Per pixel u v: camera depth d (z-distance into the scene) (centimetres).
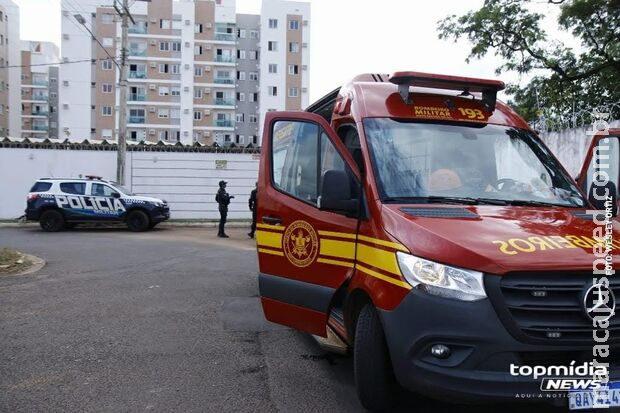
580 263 304
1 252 1095
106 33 6812
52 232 1853
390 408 371
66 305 720
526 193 425
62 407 393
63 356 509
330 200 385
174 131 7112
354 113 454
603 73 1917
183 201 2362
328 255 421
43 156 2292
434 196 398
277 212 482
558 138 1164
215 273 995
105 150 2338
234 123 7312
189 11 7094
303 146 481
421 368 313
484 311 300
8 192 2270
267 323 637
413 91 475
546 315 302
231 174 2383
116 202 1897
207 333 593
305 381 451
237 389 432
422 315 313
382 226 360
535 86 2017
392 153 416
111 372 468
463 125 458
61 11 6650
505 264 301
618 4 1714
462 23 1973
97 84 6800
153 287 852
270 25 7231
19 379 448
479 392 300
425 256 321
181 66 7088
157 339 568
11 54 7156
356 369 367
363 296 376
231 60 7312
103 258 1182
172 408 394
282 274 471
